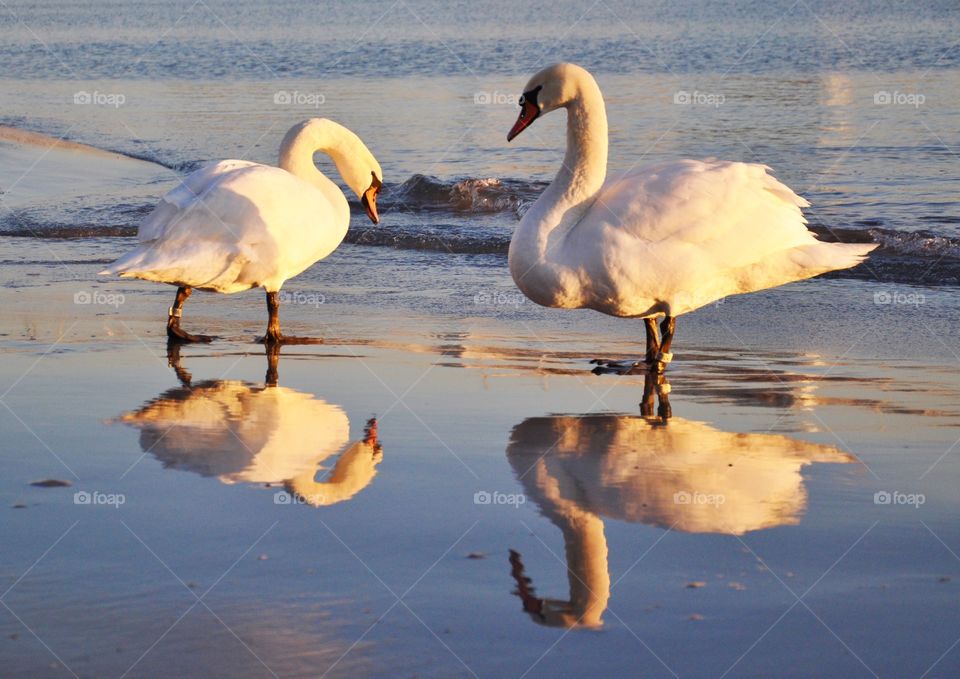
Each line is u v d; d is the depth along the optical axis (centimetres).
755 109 2733
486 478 798
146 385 1036
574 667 542
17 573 646
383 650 557
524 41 4747
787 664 541
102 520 720
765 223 1078
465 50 4444
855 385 1022
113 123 2819
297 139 1334
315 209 1206
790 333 1212
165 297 1395
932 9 5553
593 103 1081
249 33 5753
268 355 1149
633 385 1038
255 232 1158
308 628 581
